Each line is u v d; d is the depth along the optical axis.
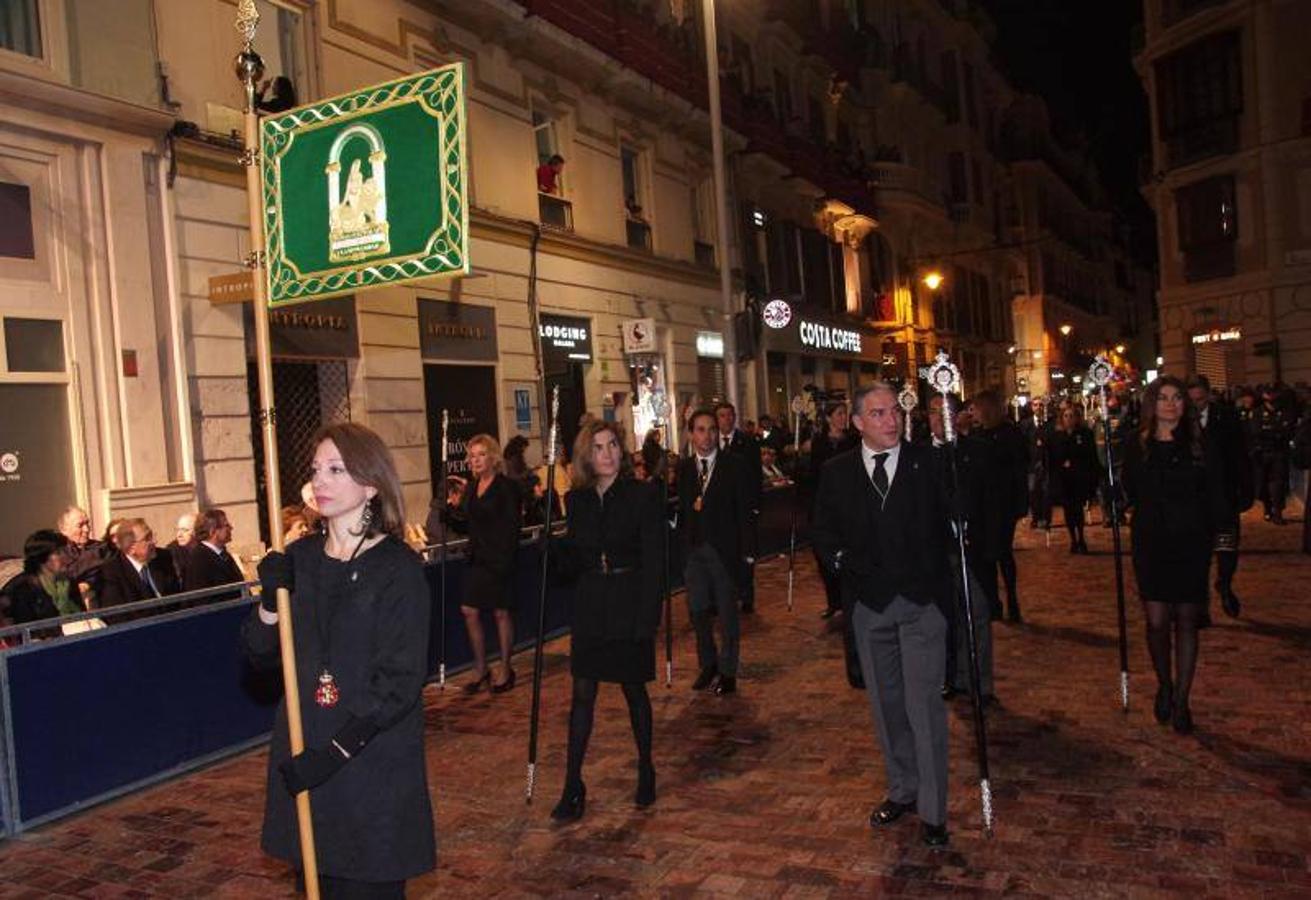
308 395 12.19
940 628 4.50
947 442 4.66
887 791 4.97
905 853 4.38
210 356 10.27
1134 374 52.25
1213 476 5.54
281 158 6.13
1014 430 8.28
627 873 4.37
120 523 7.55
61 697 5.51
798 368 26.12
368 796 2.81
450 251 5.64
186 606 7.04
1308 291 24.59
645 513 5.09
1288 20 24.55
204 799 5.66
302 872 2.91
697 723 6.49
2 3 8.68
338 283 5.96
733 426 9.36
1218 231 26.03
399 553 2.95
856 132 31.22
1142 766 5.18
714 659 7.37
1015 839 4.43
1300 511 15.29
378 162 5.84
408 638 2.84
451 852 4.69
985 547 6.49
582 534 5.17
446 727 6.75
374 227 5.86
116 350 9.31
